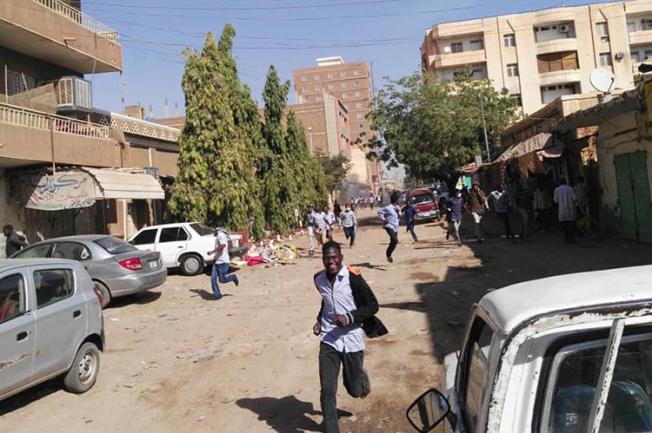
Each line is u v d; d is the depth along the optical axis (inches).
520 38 2268.7
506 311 88.6
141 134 913.5
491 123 1305.4
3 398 227.8
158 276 510.6
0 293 234.2
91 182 633.6
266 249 757.9
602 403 72.4
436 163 1311.5
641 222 561.0
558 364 77.9
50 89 726.5
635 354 78.9
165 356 330.3
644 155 542.3
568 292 89.4
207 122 815.1
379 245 848.3
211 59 831.7
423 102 1311.5
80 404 256.5
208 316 432.8
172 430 221.0
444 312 369.4
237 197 807.7
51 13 686.5
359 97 5398.6
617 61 2217.0
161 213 980.6
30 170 649.0
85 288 285.0
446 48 2367.1
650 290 83.4
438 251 692.1
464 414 103.0
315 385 259.4
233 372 289.4
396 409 222.7
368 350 302.7
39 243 492.7
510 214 783.1
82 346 273.7
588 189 685.3
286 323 385.4
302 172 1460.4
